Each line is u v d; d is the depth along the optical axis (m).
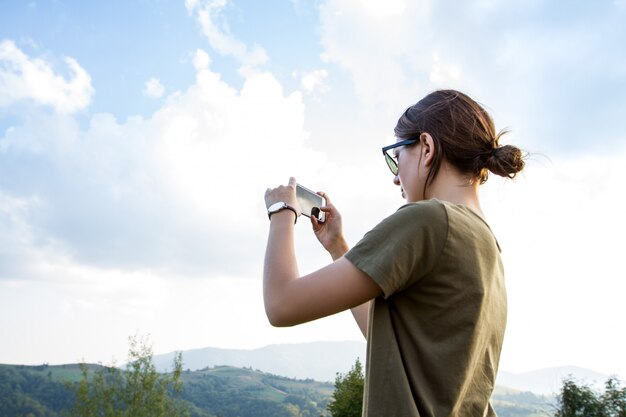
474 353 1.26
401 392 1.19
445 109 1.53
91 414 31.77
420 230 1.24
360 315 1.88
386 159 1.69
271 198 1.53
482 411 1.32
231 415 191.38
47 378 164.12
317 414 196.50
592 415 16.53
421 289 1.26
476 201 1.51
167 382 33.75
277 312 1.24
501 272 1.50
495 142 1.53
